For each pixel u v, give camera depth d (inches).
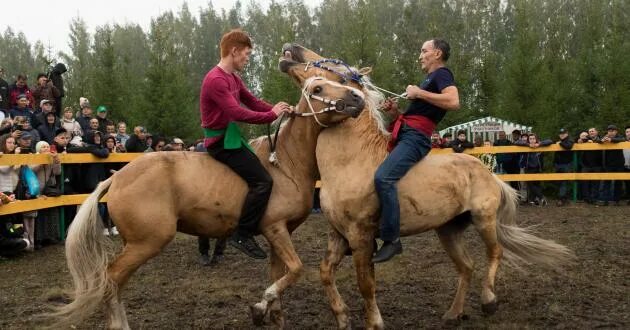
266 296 161.8
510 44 1163.3
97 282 152.0
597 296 206.8
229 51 168.2
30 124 359.3
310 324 180.7
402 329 175.0
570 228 361.1
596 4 812.0
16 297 214.5
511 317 184.2
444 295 212.2
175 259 290.5
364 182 161.3
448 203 173.0
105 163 368.5
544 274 239.6
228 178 163.5
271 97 611.8
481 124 609.6
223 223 165.2
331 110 162.9
